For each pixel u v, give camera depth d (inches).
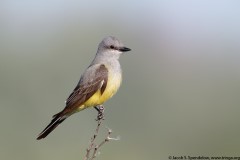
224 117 692.1
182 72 797.2
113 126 689.0
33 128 666.2
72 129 653.9
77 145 636.7
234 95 734.5
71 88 731.4
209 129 674.8
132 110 711.7
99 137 653.3
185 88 756.6
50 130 468.1
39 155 625.0
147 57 829.2
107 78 489.1
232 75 786.2
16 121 672.4
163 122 696.4
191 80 775.7
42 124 674.8
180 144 658.8
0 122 666.8
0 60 732.7
